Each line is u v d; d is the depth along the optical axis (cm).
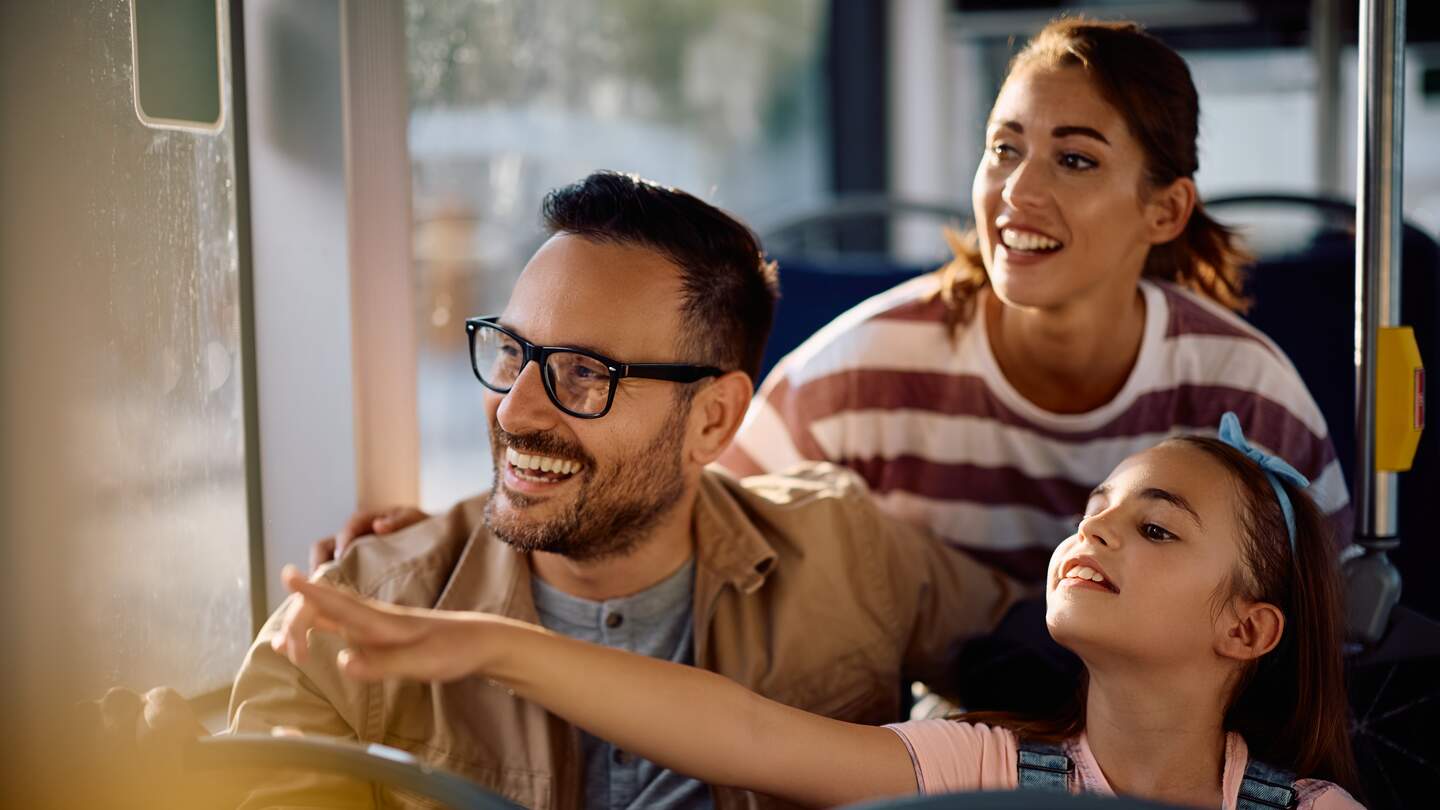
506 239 246
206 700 111
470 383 221
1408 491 174
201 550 110
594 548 109
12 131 83
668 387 108
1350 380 182
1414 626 114
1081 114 131
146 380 99
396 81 123
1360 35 112
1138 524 104
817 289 205
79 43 88
